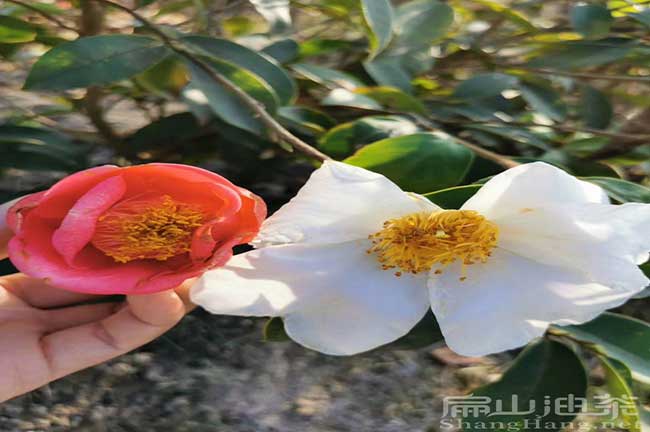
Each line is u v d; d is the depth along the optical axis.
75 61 0.33
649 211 0.23
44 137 0.44
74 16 0.47
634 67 0.52
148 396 0.39
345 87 0.43
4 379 0.29
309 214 0.25
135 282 0.22
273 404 0.39
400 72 0.43
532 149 0.46
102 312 0.33
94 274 0.22
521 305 0.25
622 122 0.55
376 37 0.36
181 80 0.38
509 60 0.53
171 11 0.49
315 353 0.42
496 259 0.26
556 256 0.25
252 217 0.24
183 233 0.23
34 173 0.52
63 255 0.22
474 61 0.52
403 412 0.39
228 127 0.42
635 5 0.45
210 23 0.46
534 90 0.47
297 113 0.41
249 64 0.36
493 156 0.33
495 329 0.24
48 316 0.32
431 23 0.44
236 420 0.38
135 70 0.34
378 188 0.24
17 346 0.29
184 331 0.43
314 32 0.59
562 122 0.46
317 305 0.25
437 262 0.26
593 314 0.24
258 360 0.41
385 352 0.41
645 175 0.49
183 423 0.37
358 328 0.25
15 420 0.37
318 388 0.40
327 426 0.38
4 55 0.48
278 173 0.46
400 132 0.37
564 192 0.24
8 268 0.37
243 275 0.25
